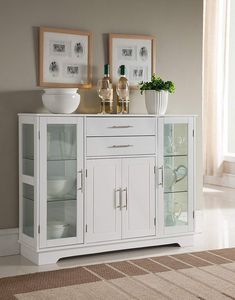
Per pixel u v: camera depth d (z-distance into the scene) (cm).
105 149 417
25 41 425
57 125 402
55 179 404
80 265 399
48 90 413
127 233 425
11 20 421
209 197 661
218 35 726
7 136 423
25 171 417
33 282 366
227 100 732
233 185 718
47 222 402
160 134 434
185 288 356
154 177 434
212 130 731
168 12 474
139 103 466
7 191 425
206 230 502
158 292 350
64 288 356
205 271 385
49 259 404
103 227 418
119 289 354
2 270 390
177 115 440
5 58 420
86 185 412
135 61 461
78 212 411
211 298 341
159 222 436
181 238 446
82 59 442
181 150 444
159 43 472
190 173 447
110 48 450
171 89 445
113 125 418
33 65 429
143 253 427
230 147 743
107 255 422
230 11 730
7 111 423
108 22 452
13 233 427
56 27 434
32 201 407
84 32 441
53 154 402
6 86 421
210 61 729
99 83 441
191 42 485
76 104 418
